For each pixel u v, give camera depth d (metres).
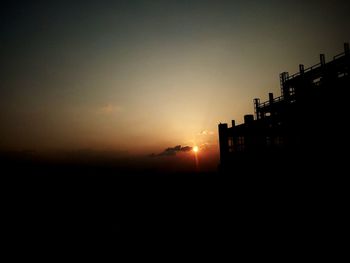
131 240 22.66
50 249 22.11
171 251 18.09
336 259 11.59
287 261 12.51
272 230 17.38
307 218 17.30
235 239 17.70
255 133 28.42
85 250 21.11
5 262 19.72
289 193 22.38
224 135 34.25
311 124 21.22
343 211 16.34
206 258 15.43
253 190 27.55
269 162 25.80
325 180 19.23
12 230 29.28
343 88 18.27
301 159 21.88
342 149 18.19
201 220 25.41
